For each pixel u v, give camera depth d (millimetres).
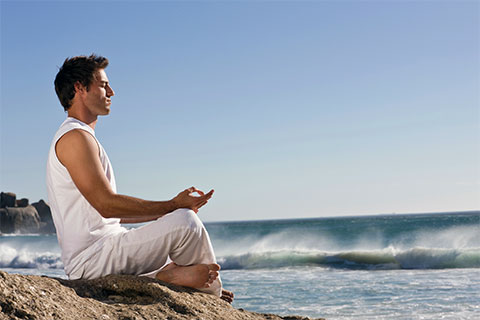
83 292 2322
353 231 20656
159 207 2449
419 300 7570
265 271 14242
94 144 2393
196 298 2500
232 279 11898
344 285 9789
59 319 1959
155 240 2432
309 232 21469
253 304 7676
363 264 15578
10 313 1888
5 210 78312
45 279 2283
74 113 2520
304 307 7254
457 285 9234
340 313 6684
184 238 2457
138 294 2414
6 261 18500
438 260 14852
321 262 16188
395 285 9523
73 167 2324
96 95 2531
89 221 2438
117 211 2338
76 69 2490
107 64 2607
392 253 15680
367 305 7246
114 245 2441
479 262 14258
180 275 2566
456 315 6348
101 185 2320
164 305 2311
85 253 2434
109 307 2215
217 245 19891
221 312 2451
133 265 2490
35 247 21609
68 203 2404
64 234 2455
